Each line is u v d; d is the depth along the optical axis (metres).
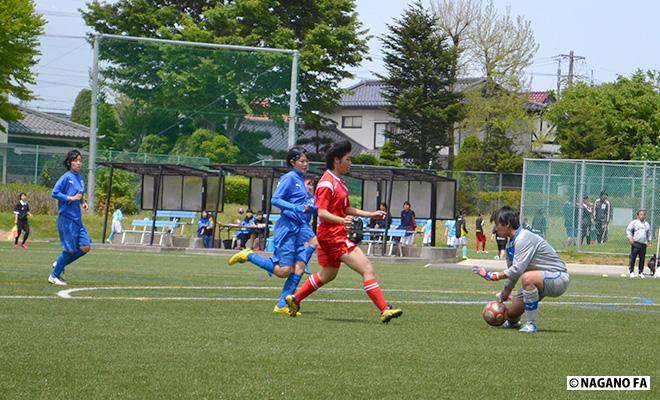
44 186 52.56
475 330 11.27
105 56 56.31
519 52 76.56
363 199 40.38
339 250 11.81
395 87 75.62
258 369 7.80
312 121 69.62
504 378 7.77
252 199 41.19
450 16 76.81
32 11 56.78
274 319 11.71
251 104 57.41
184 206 40.62
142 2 67.38
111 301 13.34
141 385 6.97
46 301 13.03
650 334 11.59
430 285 20.94
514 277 11.25
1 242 38.53
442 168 78.56
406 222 38.06
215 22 65.75
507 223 11.28
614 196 38.38
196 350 8.72
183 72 56.66
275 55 57.66
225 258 32.12
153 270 22.50
